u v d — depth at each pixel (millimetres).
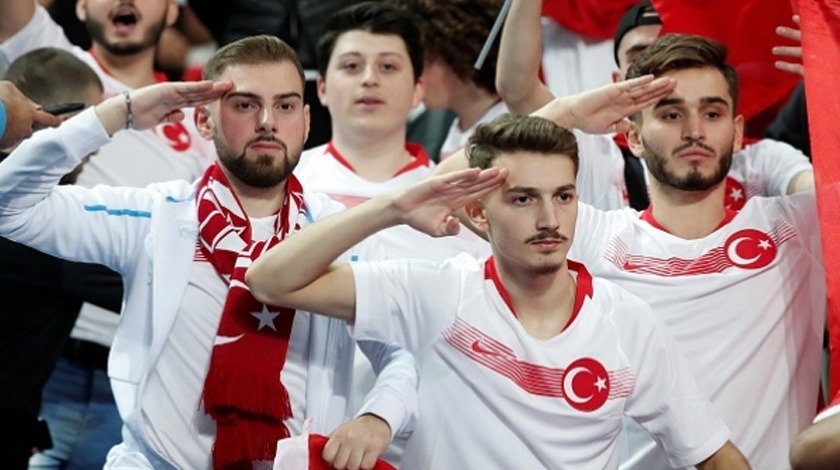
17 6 14586
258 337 10555
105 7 15344
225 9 18453
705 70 11242
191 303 10625
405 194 9898
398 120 13555
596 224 11500
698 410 10297
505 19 12789
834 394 10164
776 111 17141
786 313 11102
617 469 10539
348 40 13617
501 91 12438
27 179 10453
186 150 15305
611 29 15008
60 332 12828
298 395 10695
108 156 14859
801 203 11438
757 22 12719
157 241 10680
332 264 10414
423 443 10289
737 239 11258
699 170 11172
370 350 10875
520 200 9953
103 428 14125
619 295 10398
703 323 11062
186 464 10578
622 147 13258
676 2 12727
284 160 10641
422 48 13898
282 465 9789
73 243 10750
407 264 10406
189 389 10602
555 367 10078
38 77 13320
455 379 10180
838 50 10828
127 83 15539
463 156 11086
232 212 10750
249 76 10586
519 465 10062
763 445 10883
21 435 12656
